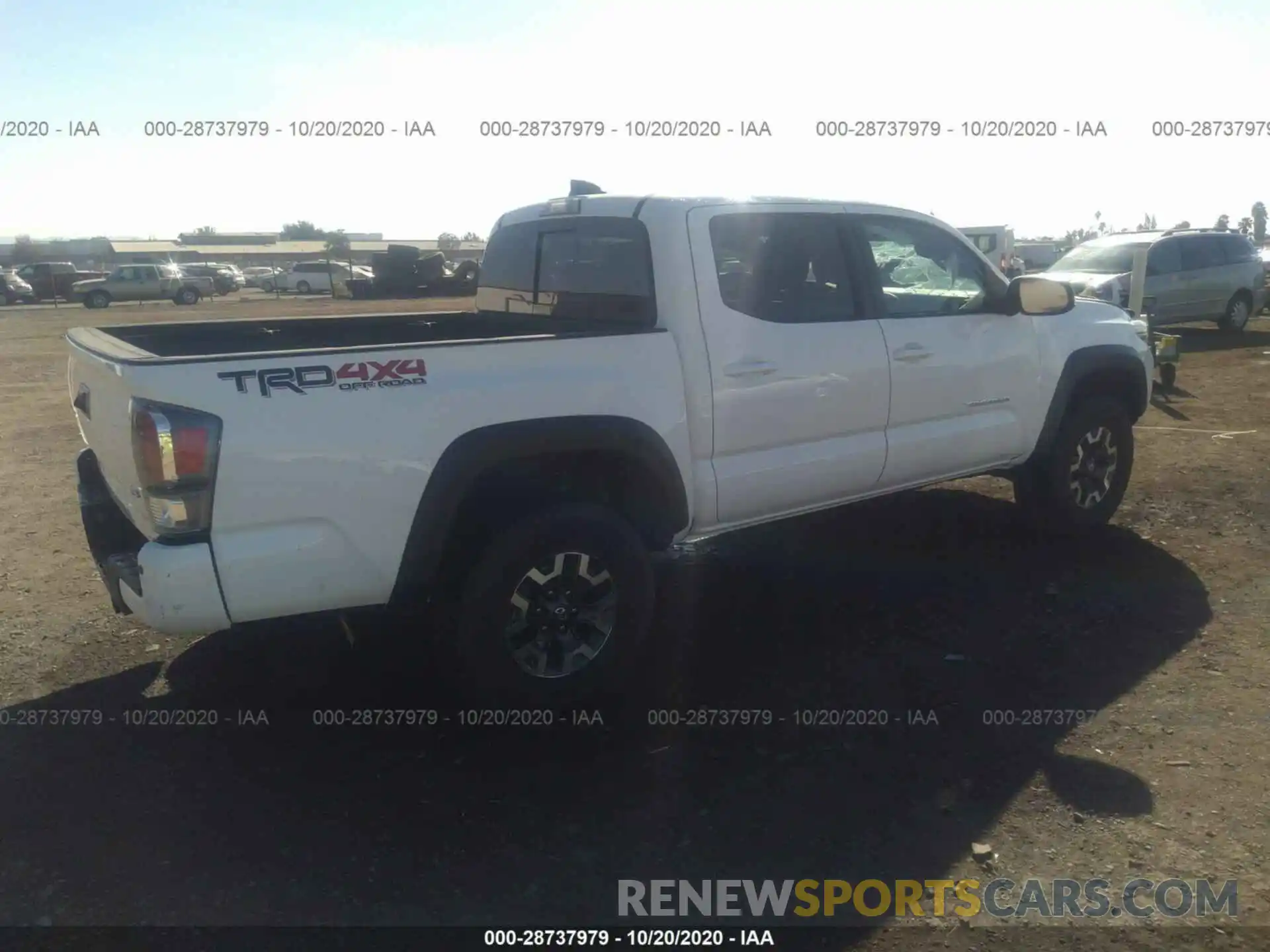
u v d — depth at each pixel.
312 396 3.33
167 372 3.14
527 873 3.04
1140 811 3.28
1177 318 15.94
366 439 3.42
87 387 3.77
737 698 4.09
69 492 7.61
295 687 4.26
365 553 3.48
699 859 3.10
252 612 3.36
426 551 3.57
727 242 4.35
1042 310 5.08
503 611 3.75
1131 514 6.43
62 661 4.50
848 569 5.52
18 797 3.43
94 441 3.82
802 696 4.09
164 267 37.06
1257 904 2.85
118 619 4.98
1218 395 10.72
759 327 4.38
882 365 4.77
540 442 3.74
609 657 4.00
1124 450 5.97
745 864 3.07
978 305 5.25
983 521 6.34
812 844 3.15
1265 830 3.17
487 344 3.65
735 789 3.46
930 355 4.96
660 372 4.07
